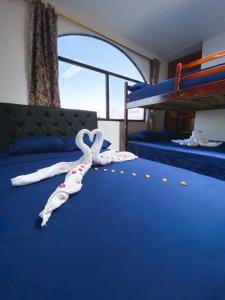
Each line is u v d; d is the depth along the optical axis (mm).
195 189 771
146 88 2461
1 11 1767
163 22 2539
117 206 611
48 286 304
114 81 3012
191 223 503
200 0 2109
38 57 1946
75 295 289
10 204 615
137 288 302
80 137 1083
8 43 1823
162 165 1208
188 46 3213
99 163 1156
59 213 558
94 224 497
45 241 421
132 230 469
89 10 2289
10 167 1131
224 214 555
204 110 3104
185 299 282
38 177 857
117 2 2154
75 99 2518
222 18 2439
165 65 3787
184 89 1918
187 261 360
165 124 3926
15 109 1798
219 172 1554
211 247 402
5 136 1740
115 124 2998
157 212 568
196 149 2059
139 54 3289
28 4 1925
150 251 389
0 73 1798
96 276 325
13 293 291
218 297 288
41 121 1992
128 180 897
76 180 788
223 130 2863
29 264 350
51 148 1743
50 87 2092
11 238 431
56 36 2090
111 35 2781
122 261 360
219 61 2777
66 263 354
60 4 2172
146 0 2123
